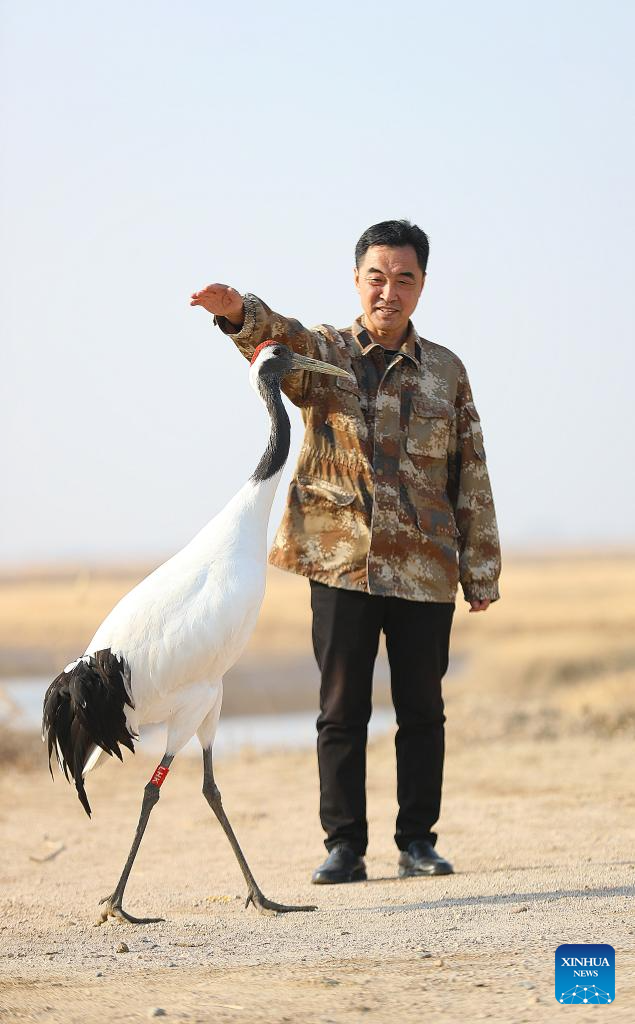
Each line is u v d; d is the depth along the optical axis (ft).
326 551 33.73
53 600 239.50
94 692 30.19
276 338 33.55
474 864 36.37
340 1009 20.63
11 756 67.36
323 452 34.04
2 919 31.48
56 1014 20.83
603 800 47.01
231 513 31.73
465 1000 20.92
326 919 28.84
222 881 36.19
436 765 34.86
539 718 73.87
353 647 33.91
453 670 127.44
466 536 35.19
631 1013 19.74
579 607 185.88
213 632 30.12
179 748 30.63
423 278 34.58
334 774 34.45
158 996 21.89
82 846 43.68
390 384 34.06
